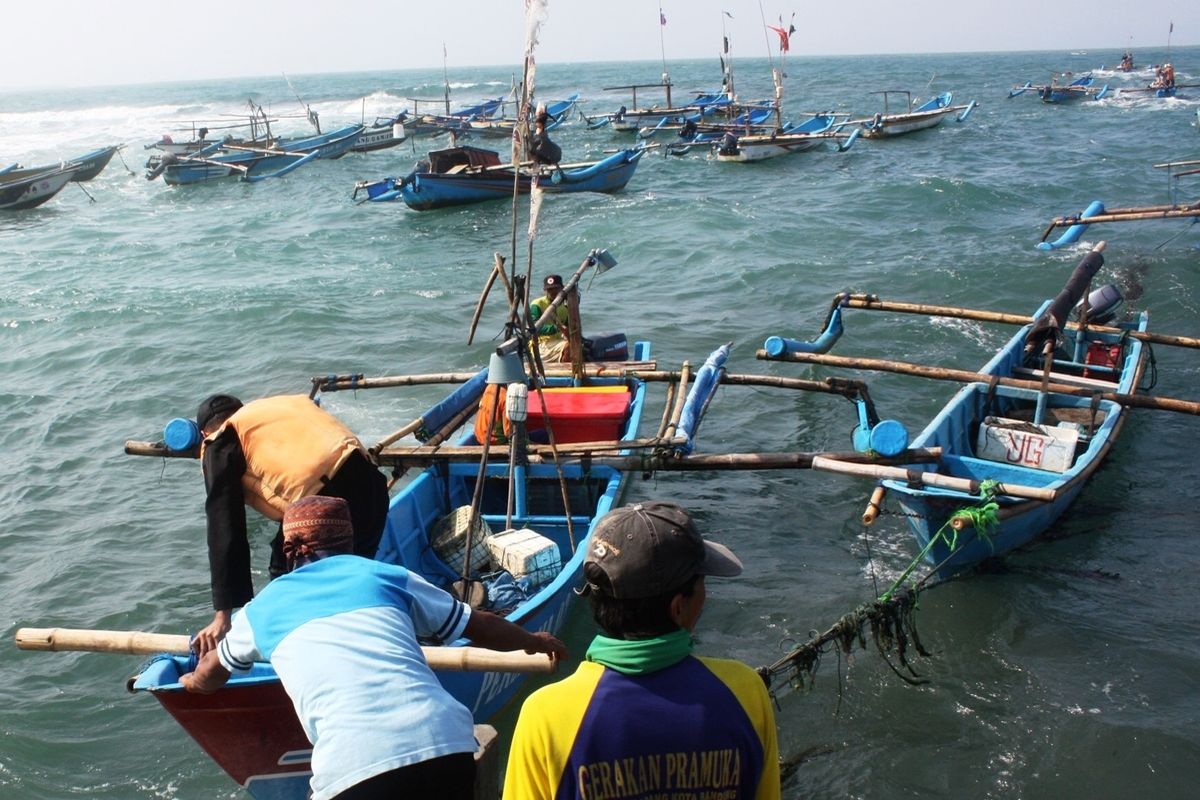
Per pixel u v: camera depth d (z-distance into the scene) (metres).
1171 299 15.71
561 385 10.22
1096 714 6.18
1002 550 7.96
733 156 35.66
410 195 27.61
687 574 2.23
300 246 24.34
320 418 4.95
